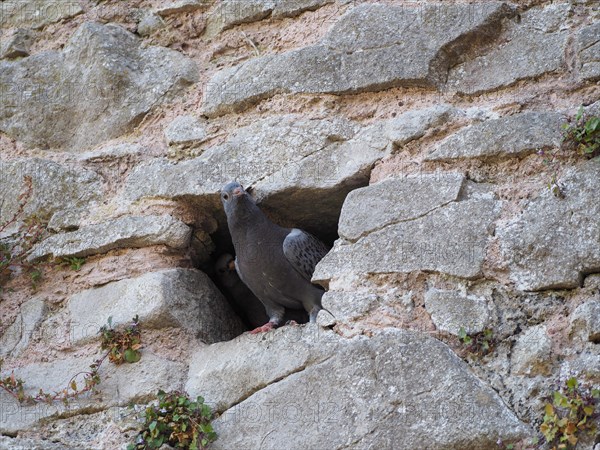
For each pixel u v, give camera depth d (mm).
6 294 8602
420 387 6727
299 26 8875
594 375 6426
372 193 7703
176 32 9391
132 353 7789
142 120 9031
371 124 8102
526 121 7500
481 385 6660
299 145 8242
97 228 8539
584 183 7066
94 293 8305
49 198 8883
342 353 7066
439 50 8141
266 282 8344
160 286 8023
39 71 9578
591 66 7613
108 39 9398
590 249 6812
